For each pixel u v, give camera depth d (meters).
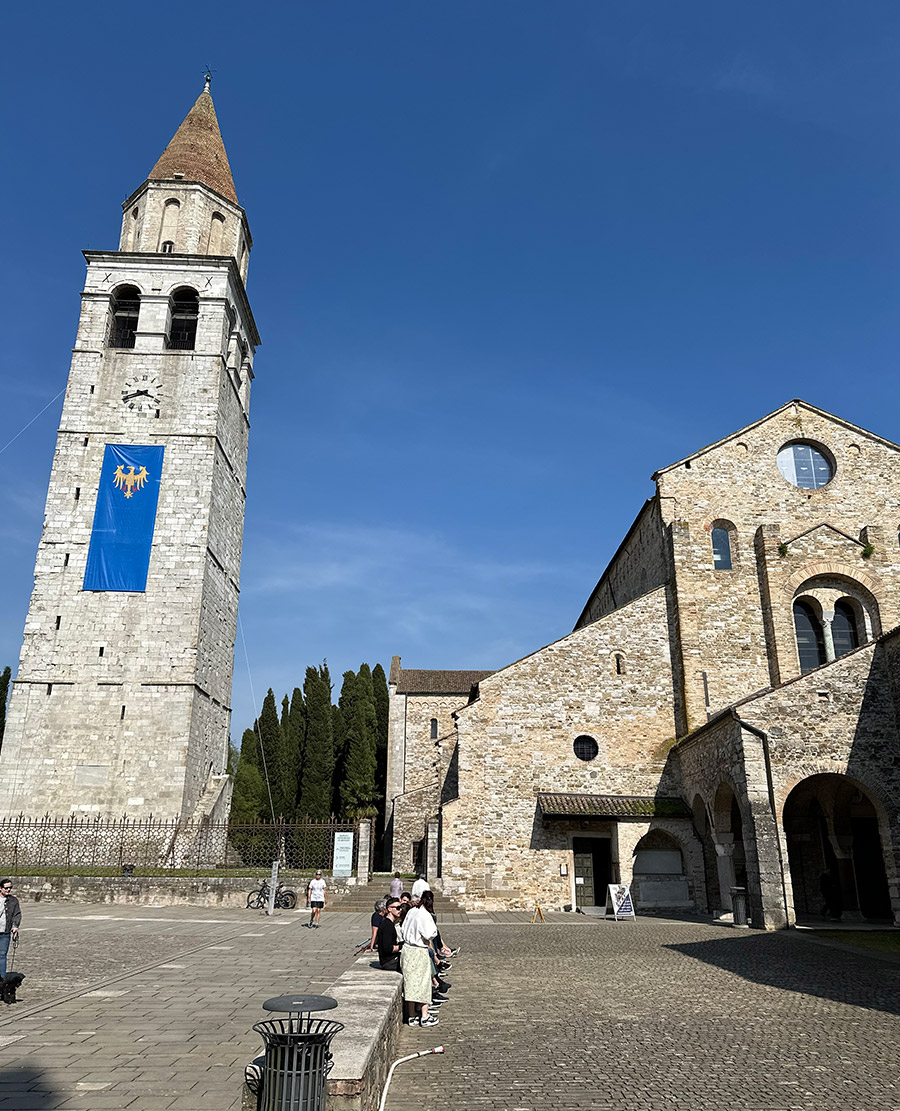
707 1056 10.21
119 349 45.44
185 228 48.75
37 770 38.69
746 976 15.93
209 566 43.25
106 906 31.17
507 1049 10.59
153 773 38.81
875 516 36.12
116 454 43.59
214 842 39.75
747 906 27.12
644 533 39.75
